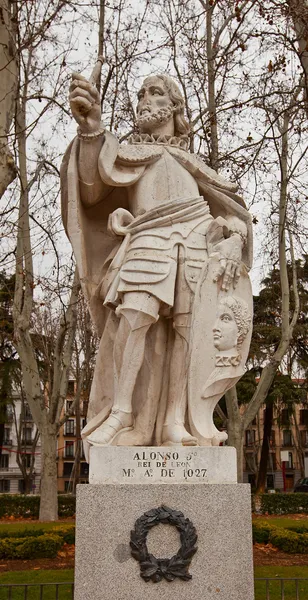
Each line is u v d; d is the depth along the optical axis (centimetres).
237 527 364
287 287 1311
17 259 1162
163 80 496
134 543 352
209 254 427
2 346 2109
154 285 405
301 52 909
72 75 419
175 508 363
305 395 2566
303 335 2169
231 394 1258
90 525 357
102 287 434
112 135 435
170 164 461
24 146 1216
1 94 807
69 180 431
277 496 1925
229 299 419
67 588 713
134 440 403
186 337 418
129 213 434
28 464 4497
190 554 354
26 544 939
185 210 435
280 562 895
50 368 1714
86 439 400
